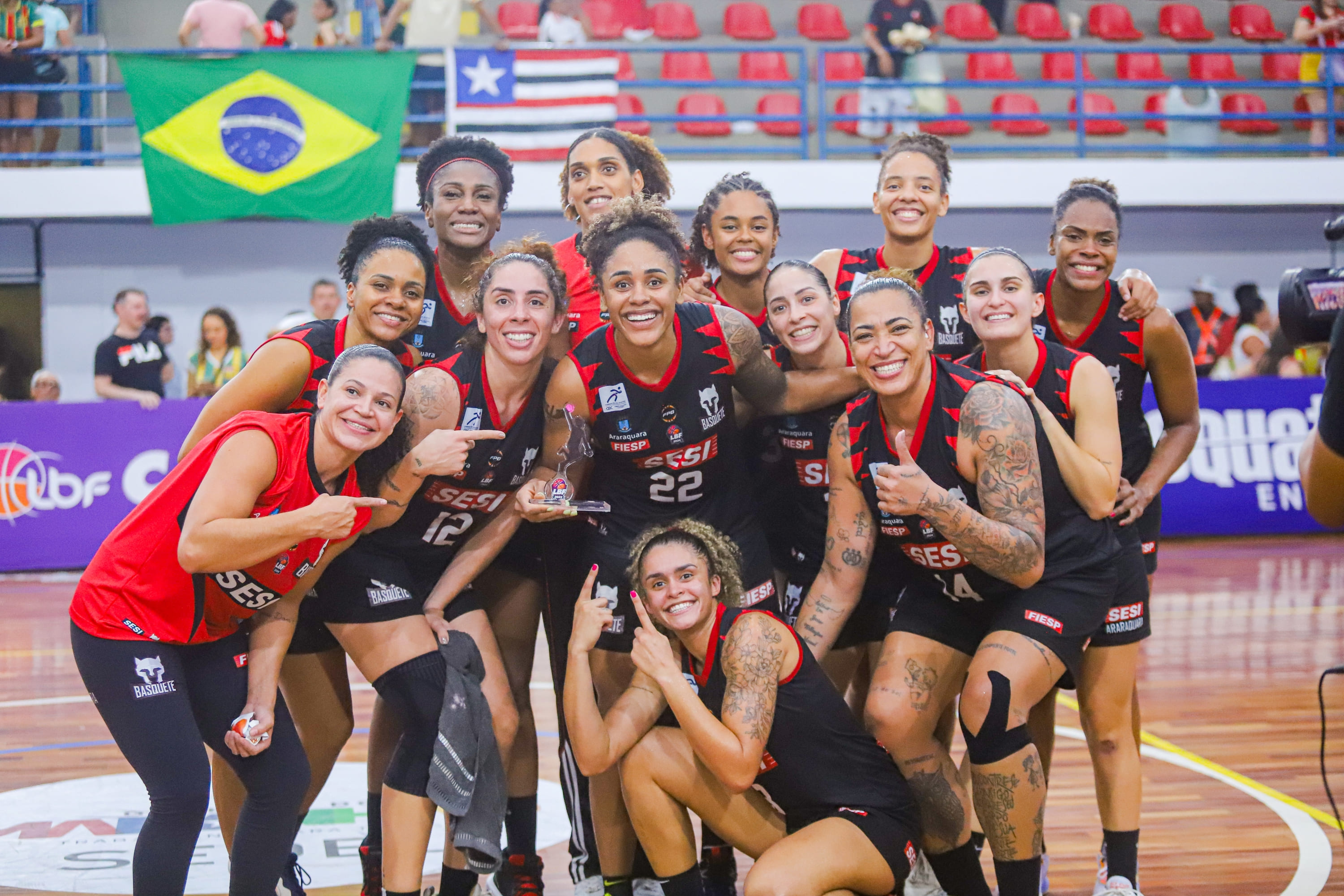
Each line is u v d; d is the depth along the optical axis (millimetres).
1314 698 5859
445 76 10633
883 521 3180
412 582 3277
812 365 3607
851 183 11500
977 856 3277
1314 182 12078
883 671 3236
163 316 11016
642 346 3148
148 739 2742
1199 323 12195
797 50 11492
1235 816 4242
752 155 13312
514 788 3529
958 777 3260
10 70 10445
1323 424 2156
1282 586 8844
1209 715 5586
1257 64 13961
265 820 2904
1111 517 3377
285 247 12070
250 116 10273
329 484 2891
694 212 11578
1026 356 3297
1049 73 13758
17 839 3994
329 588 3158
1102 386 3254
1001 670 2986
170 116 10211
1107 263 3582
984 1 13805
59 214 10727
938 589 3266
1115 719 3420
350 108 10352
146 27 12461
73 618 2801
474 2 10797
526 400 3238
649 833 3123
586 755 3035
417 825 3049
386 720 3541
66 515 9336
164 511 2779
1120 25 13938
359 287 3229
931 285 3961
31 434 9312
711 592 3064
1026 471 2992
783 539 3961
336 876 3715
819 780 3047
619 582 3396
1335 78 12883
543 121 10602
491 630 3352
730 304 3938
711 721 2943
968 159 12531
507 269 3068
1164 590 8750
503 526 3354
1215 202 12008
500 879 3555
